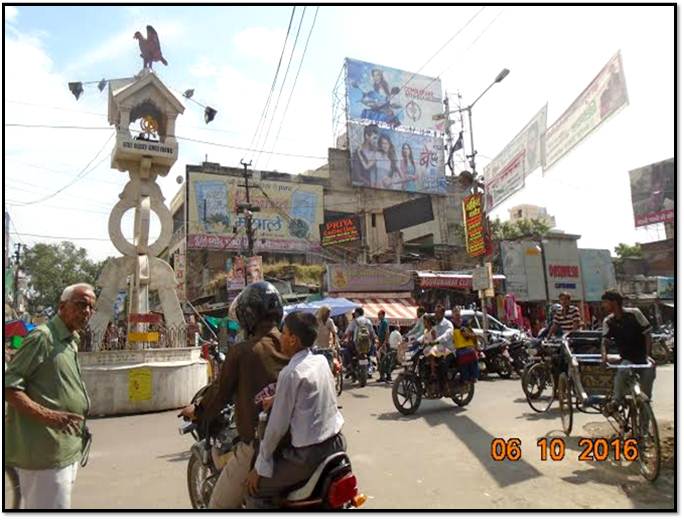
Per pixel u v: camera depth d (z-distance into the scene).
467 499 4.42
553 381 7.95
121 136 10.73
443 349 8.53
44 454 3.20
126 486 5.04
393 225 28.86
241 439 3.34
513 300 22.41
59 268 40.09
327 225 28.73
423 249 34.47
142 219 10.86
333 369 7.67
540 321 24.70
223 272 28.83
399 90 32.94
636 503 4.17
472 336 8.84
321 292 25.38
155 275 10.96
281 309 3.63
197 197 29.27
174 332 10.41
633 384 5.13
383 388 11.63
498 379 12.45
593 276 24.41
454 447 6.10
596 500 4.28
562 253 25.53
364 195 34.09
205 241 28.94
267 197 29.17
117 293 10.55
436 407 8.84
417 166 35.94
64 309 3.51
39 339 3.32
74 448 3.35
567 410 6.68
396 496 4.53
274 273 28.03
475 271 13.98
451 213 36.25
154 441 6.98
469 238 15.36
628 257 11.78
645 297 9.30
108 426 8.16
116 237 10.74
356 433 7.03
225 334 19.02
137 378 9.28
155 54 11.44
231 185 30.16
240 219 29.67
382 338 13.73
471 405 8.82
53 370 3.34
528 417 7.62
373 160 34.53
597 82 7.02
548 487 4.64
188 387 9.81
